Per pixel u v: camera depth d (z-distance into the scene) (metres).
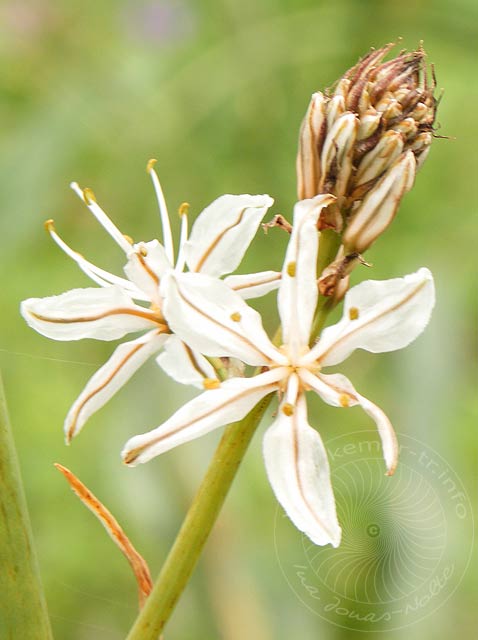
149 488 0.27
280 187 0.34
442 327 0.30
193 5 0.35
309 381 0.20
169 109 0.34
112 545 0.31
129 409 0.28
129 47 0.35
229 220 0.21
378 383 0.32
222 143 0.34
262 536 0.29
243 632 0.27
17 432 0.33
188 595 0.27
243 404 0.20
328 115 0.20
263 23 0.34
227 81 0.34
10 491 0.20
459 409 0.31
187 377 0.21
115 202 0.33
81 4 0.35
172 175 0.33
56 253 0.34
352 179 0.20
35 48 0.35
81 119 0.33
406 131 0.20
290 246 0.20
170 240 0.23
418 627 0.27
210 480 0.20
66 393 0.33
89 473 0.32
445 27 0.34
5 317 0.33
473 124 0.36
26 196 0.32
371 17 0.34
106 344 0.33
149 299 0.21
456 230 0.34
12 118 0.35
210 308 0.20
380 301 0.20
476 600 0.28
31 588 0.20
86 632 0.31
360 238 0.20
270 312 0.32
